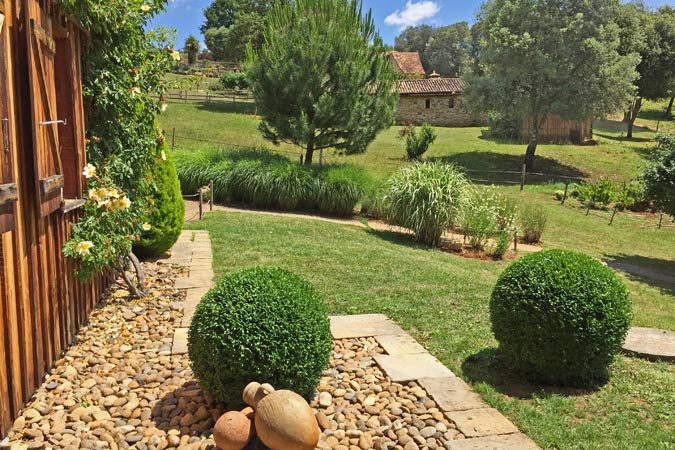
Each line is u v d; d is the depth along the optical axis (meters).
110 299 5.13
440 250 10.02
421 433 3.00
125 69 4.90
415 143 21.98
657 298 8.40
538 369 3.83
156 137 5.59
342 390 3.47
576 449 2.95
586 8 21.59
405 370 3.85
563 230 14.16
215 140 22.12
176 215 6.86
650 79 30.53
